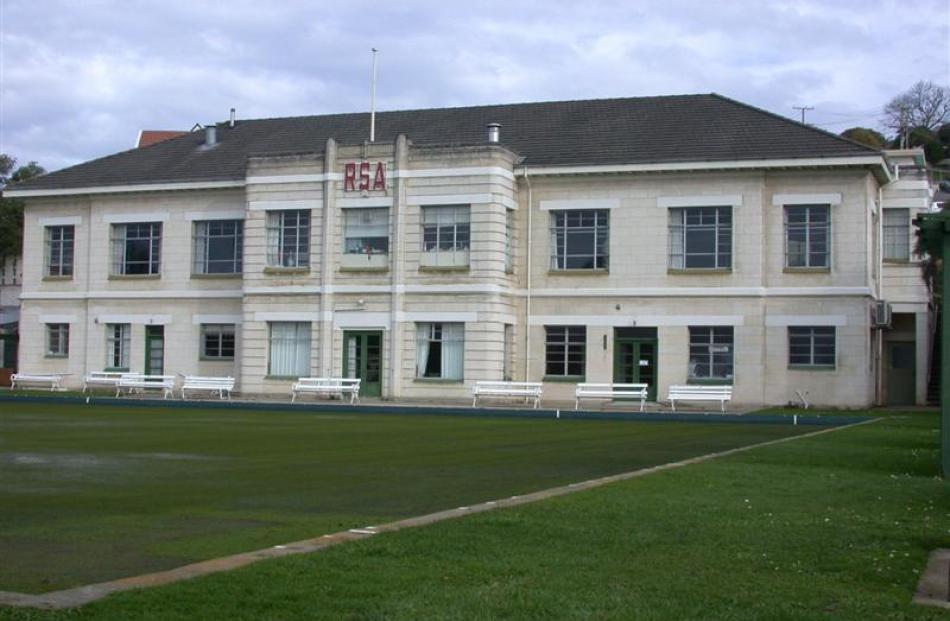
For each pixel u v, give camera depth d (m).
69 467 17.88
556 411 36.66
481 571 8.77
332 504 13.50
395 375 42.94
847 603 7.98
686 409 39.88
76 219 50.84
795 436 26.28
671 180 42.19
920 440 23.83
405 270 43.06
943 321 16.33
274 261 45.28
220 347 48.19
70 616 7.25
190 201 48.62
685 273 41.94
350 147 43.91
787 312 40.94
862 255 40.19
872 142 83.44
